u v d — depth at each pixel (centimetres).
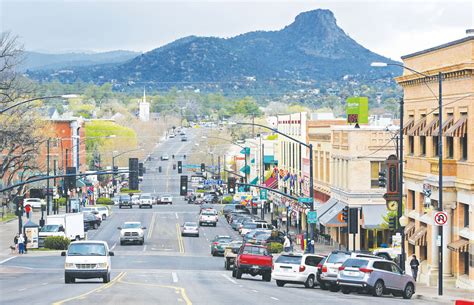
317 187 11900
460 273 6253
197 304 4134
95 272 5569
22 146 14738
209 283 6012
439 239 5472
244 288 5575
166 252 10031
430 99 6950
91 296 4431
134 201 19675
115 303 4025
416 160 7225
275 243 10062
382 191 9638
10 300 4247
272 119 18650
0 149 13350
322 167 11588
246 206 16888
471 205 5975
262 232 10444
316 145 11994
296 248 10138
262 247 6838
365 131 9631
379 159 9638
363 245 9725
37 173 17588
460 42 6272
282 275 6031
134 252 9944
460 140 6253
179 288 5256
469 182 5969
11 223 13462
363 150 9638
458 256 6241
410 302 4862
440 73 5556
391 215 7819
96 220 13262
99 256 5612
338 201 10319
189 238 12019
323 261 6056
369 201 9631
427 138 6962
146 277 6575
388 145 9631
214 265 8425
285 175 14412
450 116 6462
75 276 5562
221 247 9525
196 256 9600
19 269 7631
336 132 10425
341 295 5247
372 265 5297
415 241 6944
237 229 13088
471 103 6038
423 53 7112
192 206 19300
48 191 12481
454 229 6328
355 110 11069
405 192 7588
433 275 6619
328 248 10256
